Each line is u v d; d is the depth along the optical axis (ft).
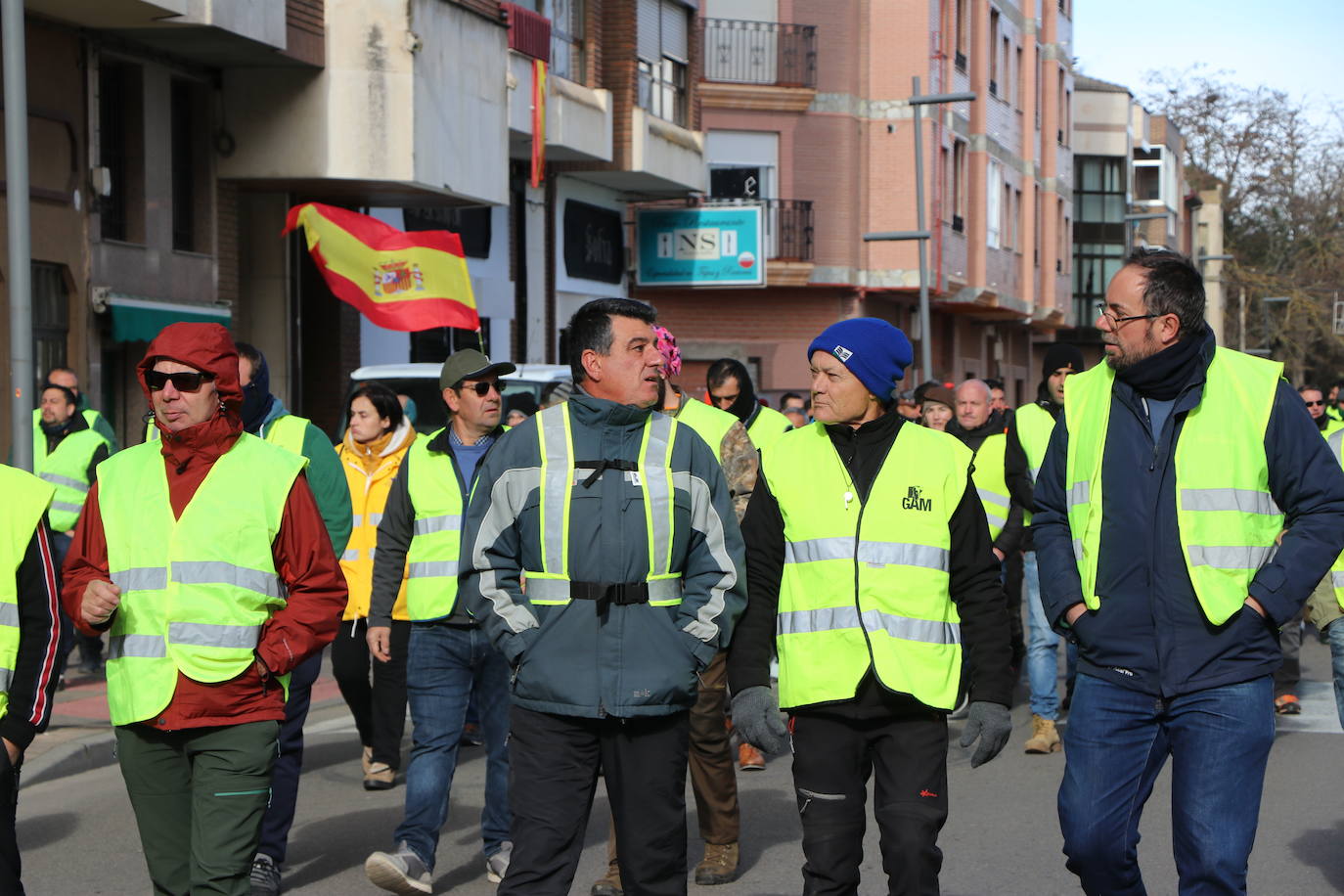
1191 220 246.27
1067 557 16.38
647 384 16.05
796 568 16.39
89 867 24.39
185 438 16.46
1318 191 230.48
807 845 15.97
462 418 23.39
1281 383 15.85
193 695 16.08
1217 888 15.34
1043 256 156.25
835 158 113.39
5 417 48.96
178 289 57.21
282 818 22.24
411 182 59.93
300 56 57.11
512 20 71.97
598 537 15.65
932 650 16.03
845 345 16.33
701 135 96.63
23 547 15.20
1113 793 15.79
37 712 15.14
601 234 94.84
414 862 21.77
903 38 115.03
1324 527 15.48
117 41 53.11
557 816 15.62
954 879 23.12
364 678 29.76
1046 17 156.66
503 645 15.75
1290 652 36.94
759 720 16.14
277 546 16.67
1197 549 15.49
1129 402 15.98
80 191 51.72
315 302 68.59
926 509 16.21
